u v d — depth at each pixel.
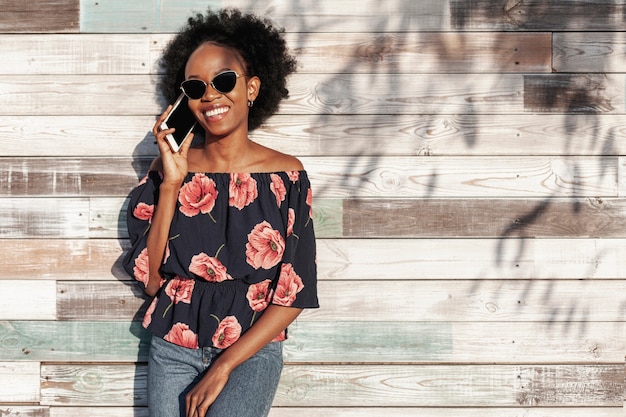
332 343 2.26
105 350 2.27
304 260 1.94
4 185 2.28
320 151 2.28
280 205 1.94
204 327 1.86
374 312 2.27
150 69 2.28
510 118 2.28
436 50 2.28
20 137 2.28
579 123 2.28
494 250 2.27
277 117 2.28
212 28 2.08
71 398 2.27
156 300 1.97
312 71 2.27
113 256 2.28
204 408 1.75
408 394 2.26
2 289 2.27
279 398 2.26
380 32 2.27
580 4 2.27
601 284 2.27
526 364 2.26
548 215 2.27
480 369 2.26
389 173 2.27
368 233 2.27
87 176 2.28
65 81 2.28
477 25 2.27
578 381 2.27
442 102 2.28
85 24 2.28
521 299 2.27
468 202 2.27
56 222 2.28
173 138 1.89
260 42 2.06
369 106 2.28
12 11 2.28
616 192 2.28
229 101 1.89
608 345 2.27
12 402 2.28
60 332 2.27
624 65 2.28
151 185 2.02
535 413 2.26
